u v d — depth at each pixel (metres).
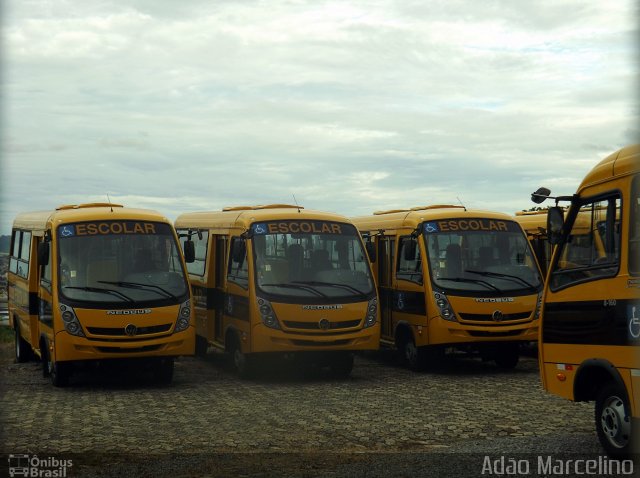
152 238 17.50
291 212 18.84
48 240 17.58
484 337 18.59
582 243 10.70
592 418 12.95
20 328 21.70
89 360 16.73
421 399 15.32
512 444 11.14
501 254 19.23
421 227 19.52
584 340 10.51
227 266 19.50
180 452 10.92
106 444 11.45
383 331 21.55
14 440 11.75
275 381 18.25
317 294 17.88
